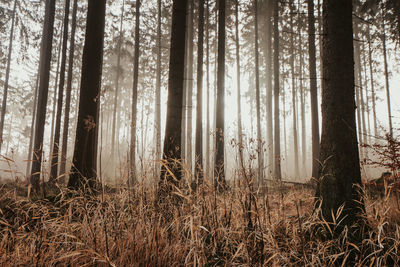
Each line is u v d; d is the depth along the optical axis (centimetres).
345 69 340
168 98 571
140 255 223
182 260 227
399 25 1252
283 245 246
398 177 312
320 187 330
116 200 267
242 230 235
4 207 258
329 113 339
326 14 361
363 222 283
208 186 283
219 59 1064
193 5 1859
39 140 1125
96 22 630
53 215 295
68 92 1510
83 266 208
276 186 320
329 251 246
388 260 236
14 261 210
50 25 1198
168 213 268
